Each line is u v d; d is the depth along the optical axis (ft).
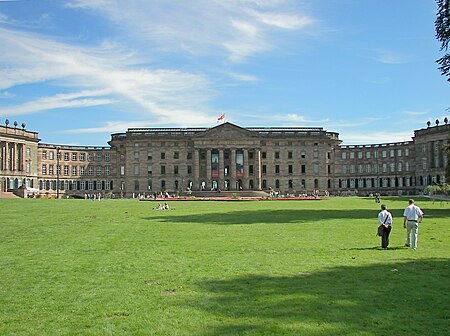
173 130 498.69
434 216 144.05
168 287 52.26
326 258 69.31
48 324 40.63
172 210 192.34
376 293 48.88
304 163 492.54
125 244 85.40
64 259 69.92
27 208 199.62
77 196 465.06
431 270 60.18
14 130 431.43
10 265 65.46
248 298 47.39
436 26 146.00
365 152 515.09
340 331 38.06
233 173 474.08
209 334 37.65
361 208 199.21
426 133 438.81
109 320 41.37
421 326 39.14
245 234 99.60
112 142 504.84
